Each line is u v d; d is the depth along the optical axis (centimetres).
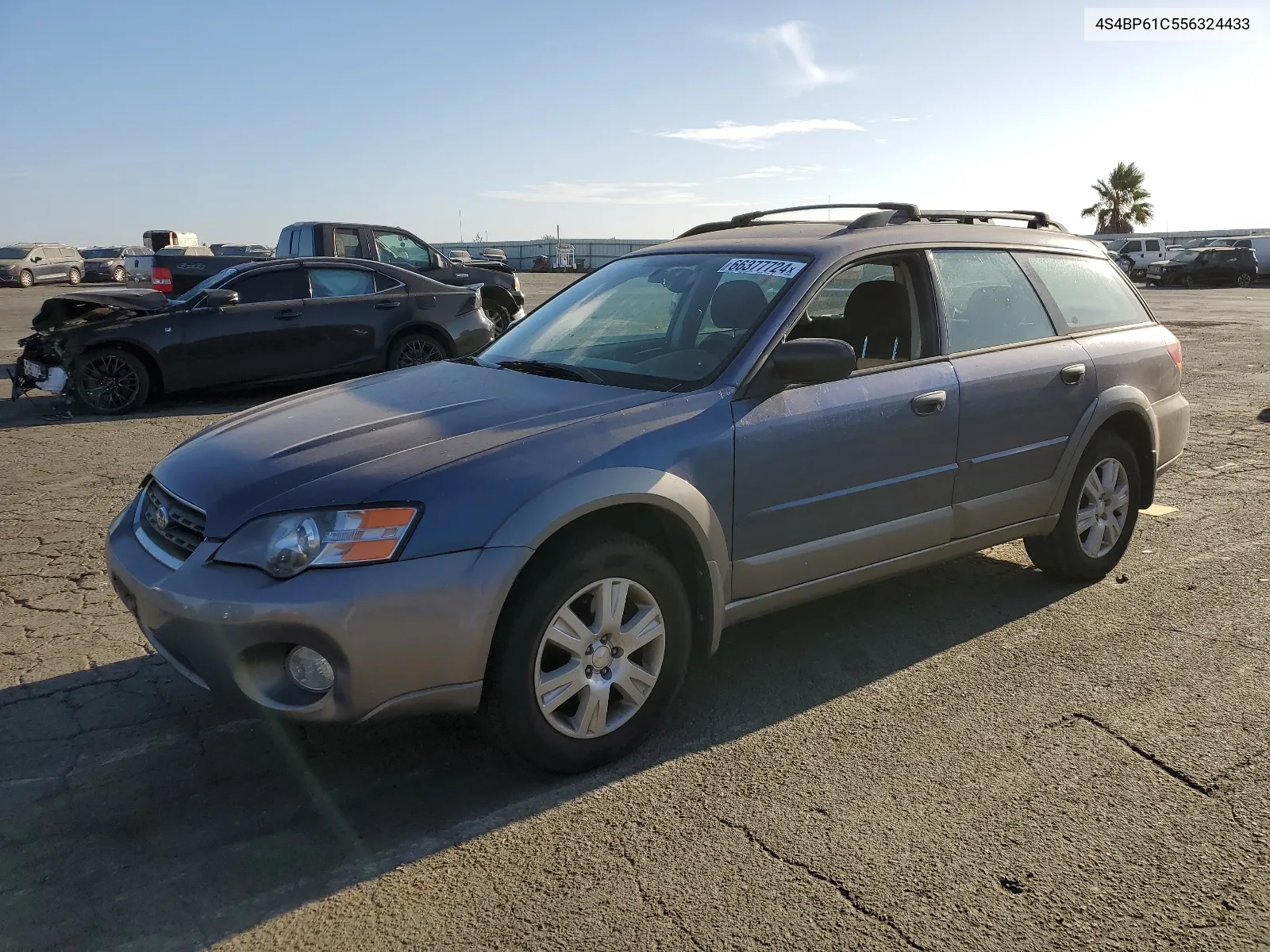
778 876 266
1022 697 369
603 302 431
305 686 284
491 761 327
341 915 252
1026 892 259
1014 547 548
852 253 392
